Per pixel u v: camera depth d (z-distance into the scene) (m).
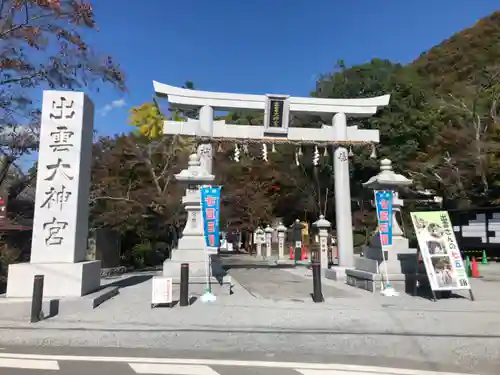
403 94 32.88
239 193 34.41
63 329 7.10
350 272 13.19
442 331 7.03
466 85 36.19
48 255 9.15
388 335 6.77
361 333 6.88
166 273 10.74
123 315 8.16
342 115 15.55
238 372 4.91
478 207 24.31
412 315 8.27
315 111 15.53
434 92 37.53
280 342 6.40
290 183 37.62
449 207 27.56
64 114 9.74
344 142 15.35
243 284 13.39
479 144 25.23
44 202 9.33
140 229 21.92
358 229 32.91
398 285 11.27
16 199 19.62
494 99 28.67
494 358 5.59
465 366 5.23
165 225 23.09
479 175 25.78
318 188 34.44
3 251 14.27
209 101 14.84
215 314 8.32
